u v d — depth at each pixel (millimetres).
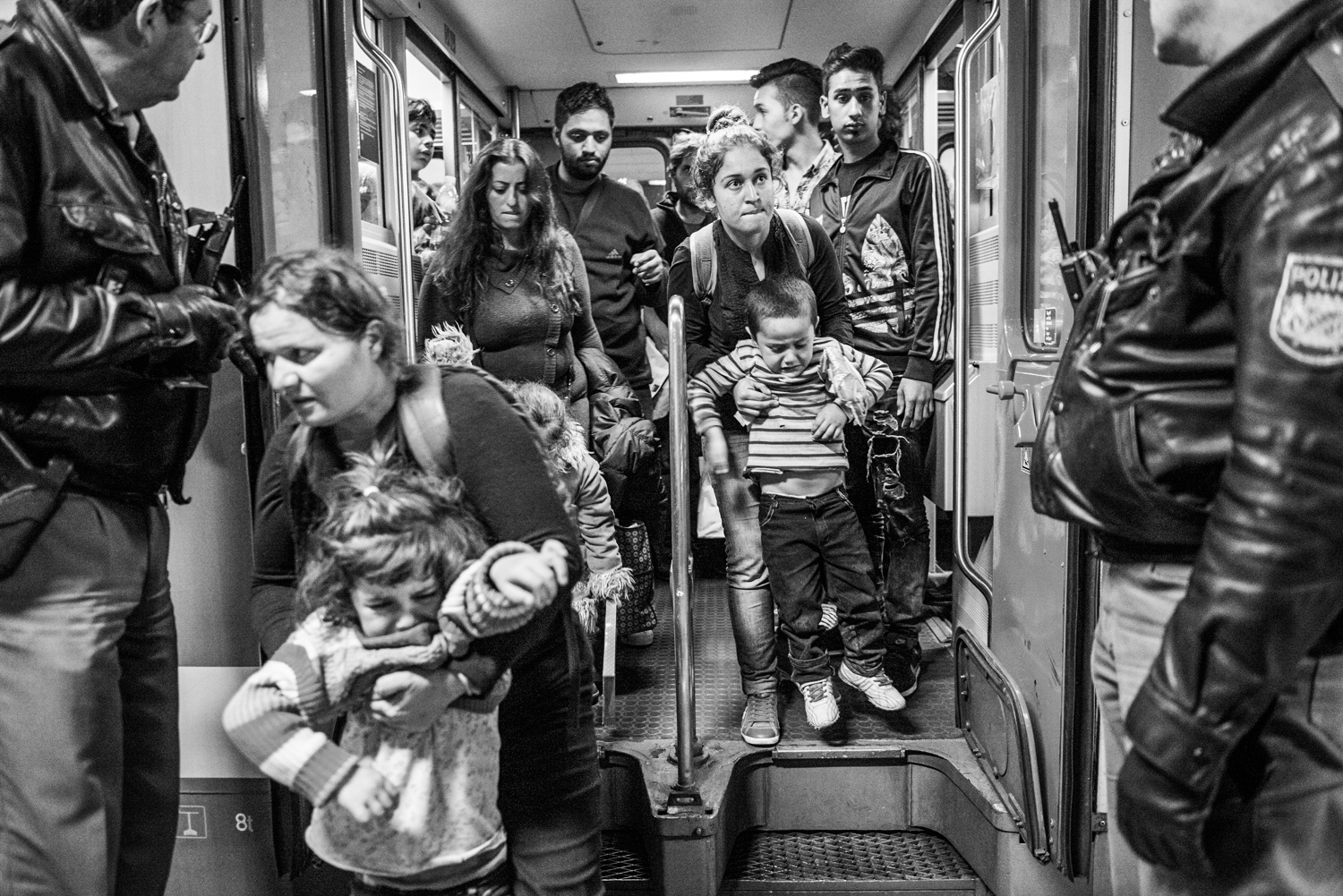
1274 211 1163
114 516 1938
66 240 1769
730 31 5453
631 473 3617
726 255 3283
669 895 2686
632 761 3029
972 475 3975
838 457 3131
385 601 1527
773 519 3119
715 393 3211
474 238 3223
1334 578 1147
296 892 2629
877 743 3164
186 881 2635
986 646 3057
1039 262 2727
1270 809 1294
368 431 1645
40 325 1690
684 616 2740
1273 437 1146
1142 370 1343
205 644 2562
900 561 3631
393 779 1625
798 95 4539
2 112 1687
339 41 2572
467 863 1693
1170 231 1319
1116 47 2281
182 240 2057
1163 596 1407
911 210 3740
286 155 2531
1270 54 1198
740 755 3055
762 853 3012
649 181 6871
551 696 1858
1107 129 2305
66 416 1813
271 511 1800
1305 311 1135
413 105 4754
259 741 1503
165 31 1851
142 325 1813
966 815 2893
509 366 3283
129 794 2135
